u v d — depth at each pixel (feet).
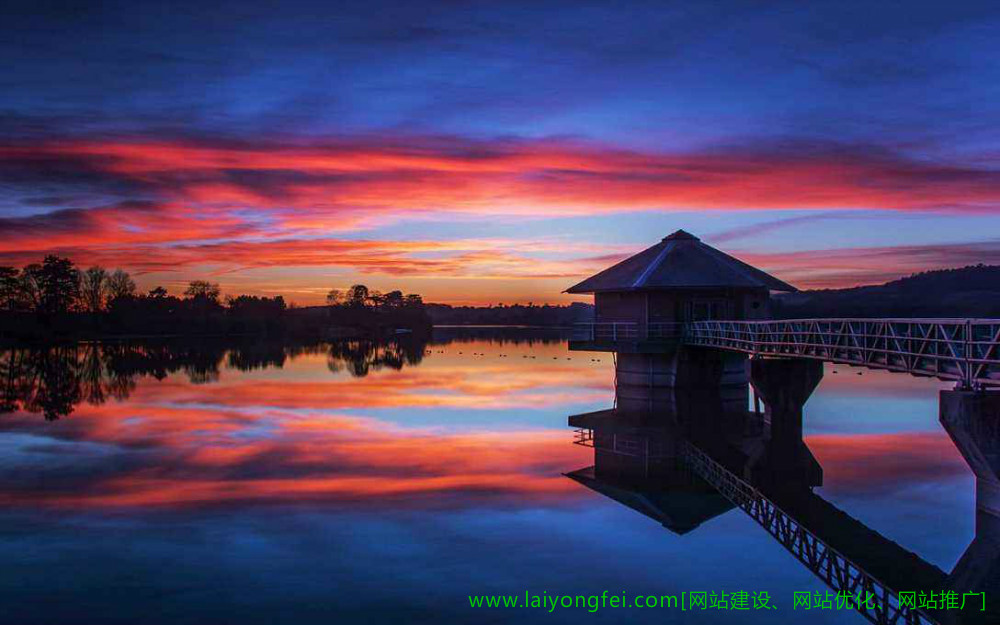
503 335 477.77
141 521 45.78
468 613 31.96
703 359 100.01
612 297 108.68
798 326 74.02
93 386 131.44
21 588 34.81
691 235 112.68
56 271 330.95
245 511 47.91
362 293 482.69
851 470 59.06
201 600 33.30
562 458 65.26
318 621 31.09
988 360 41.73
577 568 37.24
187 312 418.51
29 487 55.16
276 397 113.80
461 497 51.21
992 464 41.37
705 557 38.70
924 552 38.75
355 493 52.60
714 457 65.51
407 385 132.67
